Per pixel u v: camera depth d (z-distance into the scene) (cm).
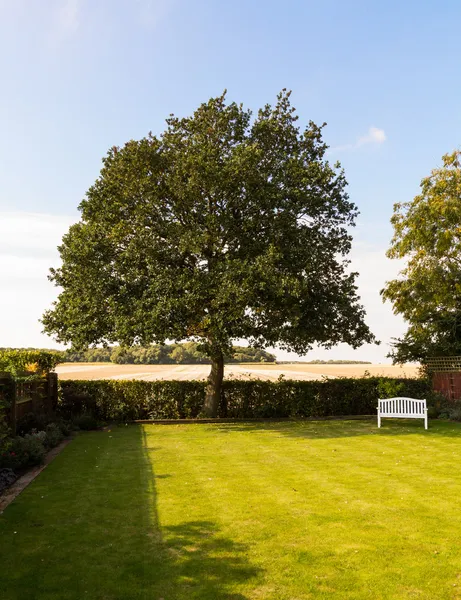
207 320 1614
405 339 2447
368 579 463
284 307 1667
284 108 1941
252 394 1994
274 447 1267
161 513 680
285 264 1714
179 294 1667
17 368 1422
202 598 429
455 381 2073
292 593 437
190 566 498
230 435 1516
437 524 623
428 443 1309
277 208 1738
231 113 1811
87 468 999
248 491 800
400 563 499
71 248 1714
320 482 862
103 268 1695
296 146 1920
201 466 1015
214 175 1638
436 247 2403
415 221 2472
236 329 1598
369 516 659
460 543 555
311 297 1819
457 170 2395
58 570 489
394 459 1081
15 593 440
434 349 2336
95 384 1934
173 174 1733
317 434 1518
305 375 5509
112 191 1780
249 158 1641
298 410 1998
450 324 2347
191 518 657
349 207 1914
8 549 546
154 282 1636
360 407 2056
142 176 1730
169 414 1945
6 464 950
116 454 1172
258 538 577
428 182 2519
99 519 654
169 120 1873
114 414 1912
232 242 1759
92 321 1711
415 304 2461
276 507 705
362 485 837
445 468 979
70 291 1772
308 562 504
